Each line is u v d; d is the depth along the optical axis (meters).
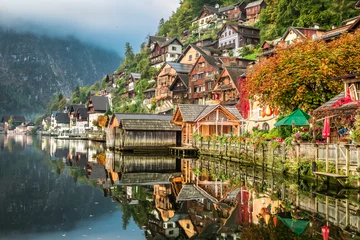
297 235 13.15
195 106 52.44
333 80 27.97
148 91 104.31
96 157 46.34
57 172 31.11
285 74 29.02
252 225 14.64
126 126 51.41
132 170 33.44
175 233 13.97
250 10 121.00
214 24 132.88
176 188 23.56
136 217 16.38
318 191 21.66
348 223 14.62
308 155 23.83
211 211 17.31
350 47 29.22
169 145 53.16
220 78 68.75
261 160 30.58
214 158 41.53
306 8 80.31
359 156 18.97
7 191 21.58
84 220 15.74
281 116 35.22
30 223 15.09
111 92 140.62
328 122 24.28
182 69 91.62
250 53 93.81
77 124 140.50
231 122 49.31
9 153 50.94
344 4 74.94
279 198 19.73
